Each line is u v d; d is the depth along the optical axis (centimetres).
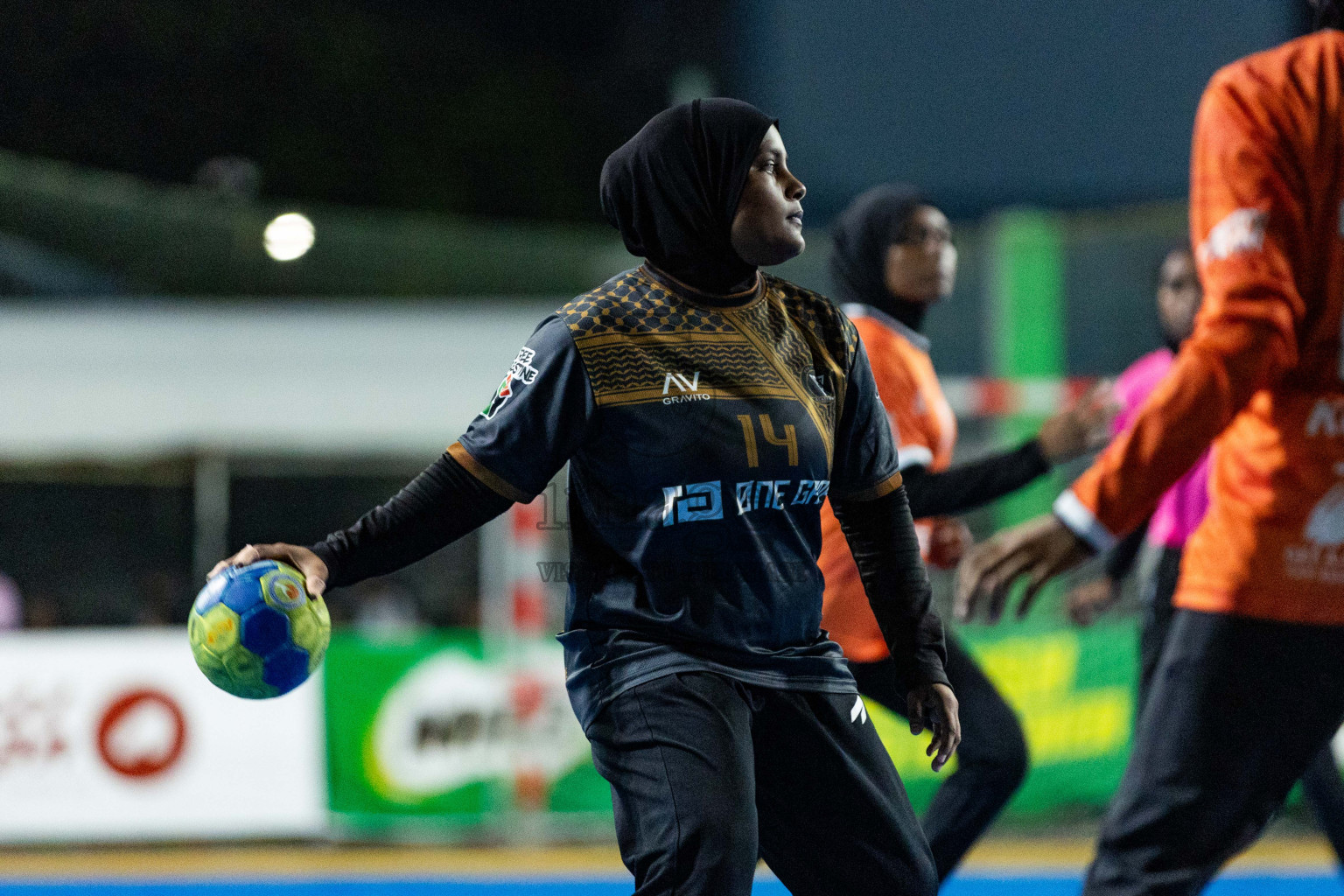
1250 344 886
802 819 869
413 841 2662
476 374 3095
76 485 3359
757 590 849
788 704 862
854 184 6406
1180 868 958
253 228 3675
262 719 2675
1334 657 937
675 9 7231
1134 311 3105
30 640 2659
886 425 930
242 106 6456
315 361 3075
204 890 2139
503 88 6925
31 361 3038
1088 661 2702
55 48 6247
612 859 2416
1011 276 3134
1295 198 907
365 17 6956
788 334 875
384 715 2695
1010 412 2945
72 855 2541
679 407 826
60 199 3641
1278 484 937
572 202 6906
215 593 830
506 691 2728
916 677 905
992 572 908
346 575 845
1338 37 942
